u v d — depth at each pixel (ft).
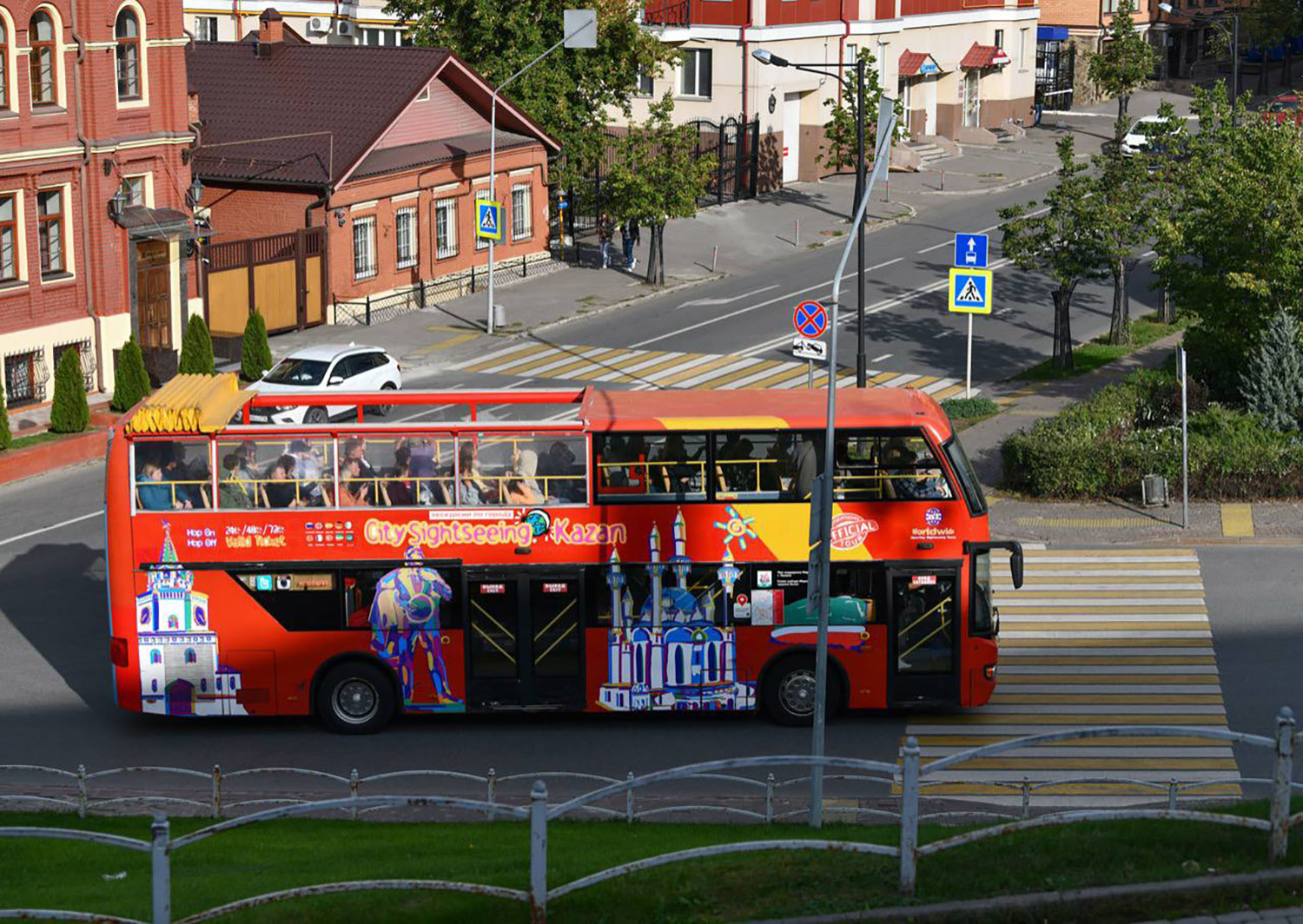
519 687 80.33
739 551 79.36
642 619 79.92
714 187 247.70
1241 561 105.91
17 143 138.10
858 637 79.92
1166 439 119.75
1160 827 52.16
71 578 104.01
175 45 151.23
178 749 79.36
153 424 77.92
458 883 43.01
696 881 48.62
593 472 78.64
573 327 177.27
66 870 57.72
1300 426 127.03
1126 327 166.91
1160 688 86.12
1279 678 87.10
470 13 208.23
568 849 57.52
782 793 73.31
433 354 164.76
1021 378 154.51
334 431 78.18
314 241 175.63
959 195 250.98
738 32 246.88
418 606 79.61
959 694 80.23
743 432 78.33
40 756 78.13
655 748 79.20
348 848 59.93
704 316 181.57
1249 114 142.10
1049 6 343.26
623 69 212.64
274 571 79.25
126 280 149.38
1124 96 296.10
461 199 194.70
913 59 275.59
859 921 43.70
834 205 242.17
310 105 186.80
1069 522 113.50
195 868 57.16
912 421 78.48
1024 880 46.21
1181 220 143.84
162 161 152.56
